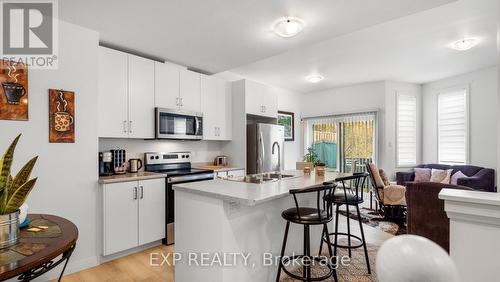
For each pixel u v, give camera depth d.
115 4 2.12
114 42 2.91
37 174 2.23
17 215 1.15
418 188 2.31
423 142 5.59
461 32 3.00
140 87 3.08
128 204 2.71
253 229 2.03
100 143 3.08
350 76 4.95
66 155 2.39
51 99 2.31
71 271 2.39
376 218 4.10
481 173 4.27
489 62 4.14
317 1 2.06
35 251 1.05
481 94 4.57
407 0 2.03
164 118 3.25
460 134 4.94
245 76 4.89
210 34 2.69
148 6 2.16
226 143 4.32
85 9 2.20
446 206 1.09
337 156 5.87
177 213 2.12
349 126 5.73
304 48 3.50
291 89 6.09
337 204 2.48
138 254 2.79
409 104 5.50
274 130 4.53
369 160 5.41
